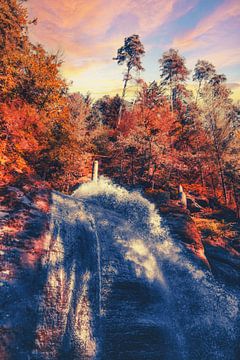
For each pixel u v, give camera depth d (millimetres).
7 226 5789
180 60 41188
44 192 8000
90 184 15281
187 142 30812
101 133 31547
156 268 8469
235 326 8039
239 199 25797
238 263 12062
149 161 25125
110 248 7801
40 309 4965
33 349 4523
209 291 8875
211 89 29766
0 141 14445
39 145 17750
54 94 19938
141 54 37375
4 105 15516
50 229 6520
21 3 21406
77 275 6098
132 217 11258
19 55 19016
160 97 36406
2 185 7320
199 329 7469
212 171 28828
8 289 4773
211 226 15789
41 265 5555
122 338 5910
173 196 22844
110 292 6543
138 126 27312
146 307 6973
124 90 36875
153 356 6090
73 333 5254
